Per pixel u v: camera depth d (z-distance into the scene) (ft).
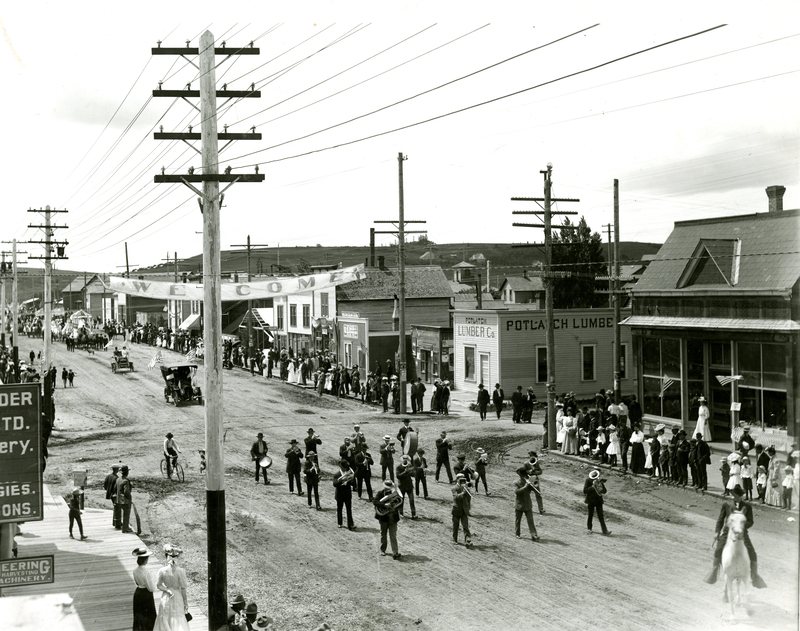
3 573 41.09
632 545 58.85
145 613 41.16
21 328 382.63
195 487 81.35
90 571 52.13
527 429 113.39
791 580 47.55
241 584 51.88
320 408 139.44
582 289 199.52
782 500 65.31
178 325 291.79
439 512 70.18
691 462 74.64
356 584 51.62
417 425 119.03
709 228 96.02
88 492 79.92
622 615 44.16
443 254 588.09
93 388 167.94
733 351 87.81
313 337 200.85
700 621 42.37
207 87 49.21
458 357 153.38
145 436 112.88
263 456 83.76
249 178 49.44
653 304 98.43
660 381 99.35
